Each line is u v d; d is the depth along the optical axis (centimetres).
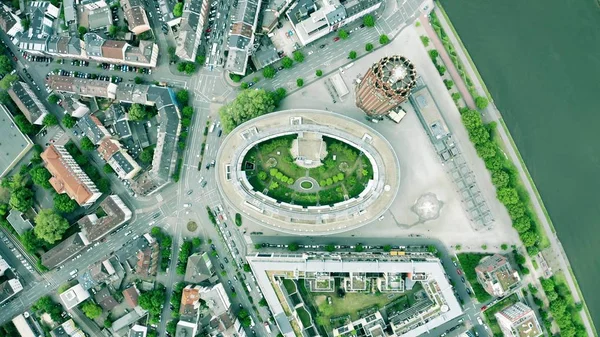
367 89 19975
